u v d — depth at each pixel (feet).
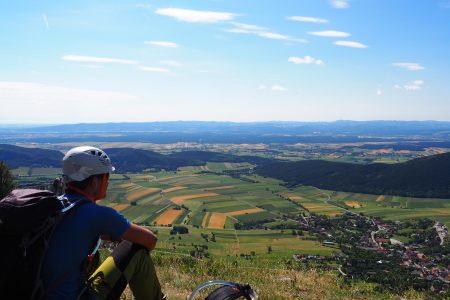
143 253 14.25
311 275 40.88
